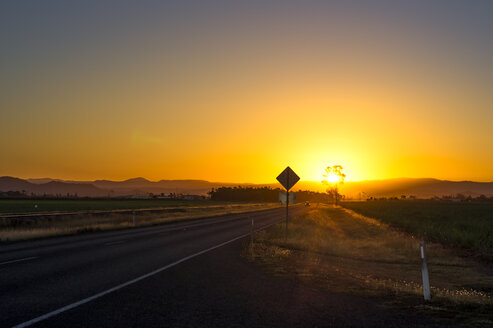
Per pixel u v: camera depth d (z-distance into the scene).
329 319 6.21
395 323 6.04
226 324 5.86
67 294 7.64
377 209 76.38
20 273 9.90
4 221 24.91
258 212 68.81
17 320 5.88
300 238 21.11
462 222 36.50
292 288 8.65
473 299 7.99
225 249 15.88
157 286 8.53
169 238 20.42
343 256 15.81
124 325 5.74
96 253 14.04
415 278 11.38
